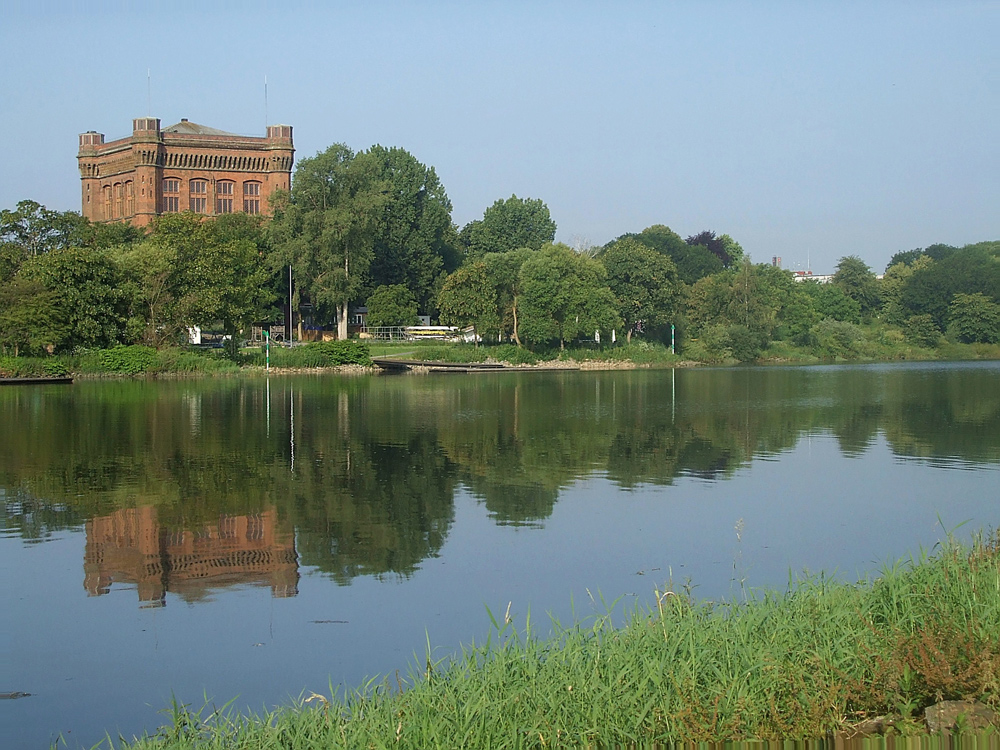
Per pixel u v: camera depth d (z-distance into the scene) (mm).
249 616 16172
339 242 104125
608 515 23891
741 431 41719
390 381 76625
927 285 137000
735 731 9406
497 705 9695
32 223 101000
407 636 15078
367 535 21812
